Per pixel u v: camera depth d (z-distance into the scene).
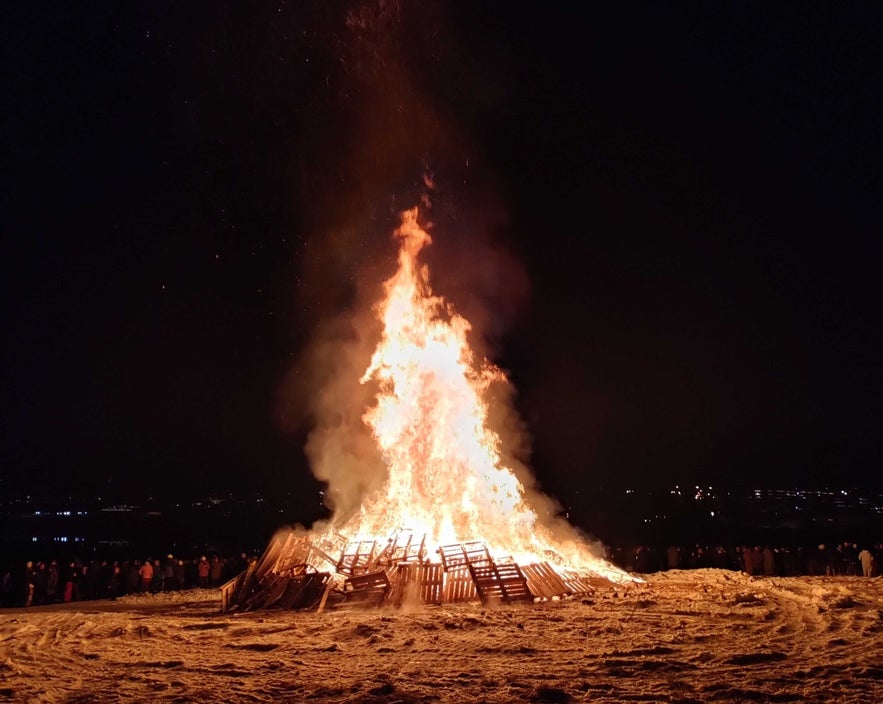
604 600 13.80
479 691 7.91
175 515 65.00
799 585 15.80
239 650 10.40
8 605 21.50
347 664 9.31
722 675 8.34
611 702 7.36
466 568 14.74
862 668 8.41
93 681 8.76
